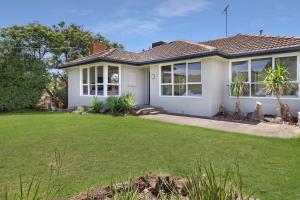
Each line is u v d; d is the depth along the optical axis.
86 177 5.60
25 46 23.44
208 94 15.24
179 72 16.84
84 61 19.16
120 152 7.54
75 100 21.58
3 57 20.45
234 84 15.01
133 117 14.90
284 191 4.90
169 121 13.62
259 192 4.84
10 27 24.22
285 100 13.83
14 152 7.44
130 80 19.38
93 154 7.32
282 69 13.12
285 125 12.02
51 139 9.03
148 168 6.21
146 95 20.27
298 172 5.92
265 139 9.28
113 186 3.84
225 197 2.73
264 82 13.85
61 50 26.84
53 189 4.64
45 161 6.66
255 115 13.69
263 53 14.17
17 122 13.09
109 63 18.41
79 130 10.67
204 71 15.45
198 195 2.77
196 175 3.06
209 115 15.16
